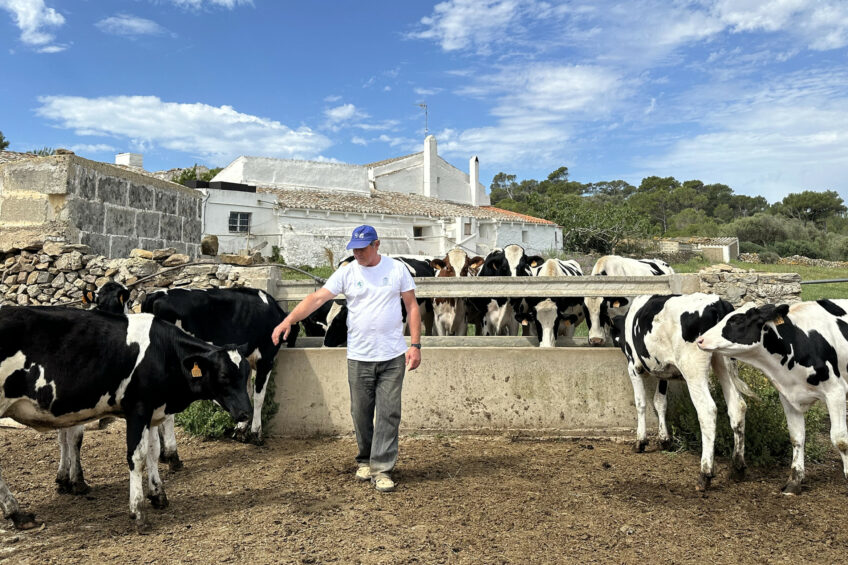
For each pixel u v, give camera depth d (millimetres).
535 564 3895
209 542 4199
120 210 11477
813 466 5953
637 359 6203
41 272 9875
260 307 6840
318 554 4012
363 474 5496
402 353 5402
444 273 9953
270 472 5762
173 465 5820
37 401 4273
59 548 4105
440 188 43719
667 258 41000
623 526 4457
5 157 15586
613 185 139250
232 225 26641
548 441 6797
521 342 7859
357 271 5363
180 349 4668
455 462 6039
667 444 6398
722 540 4246
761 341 5094
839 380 5180
